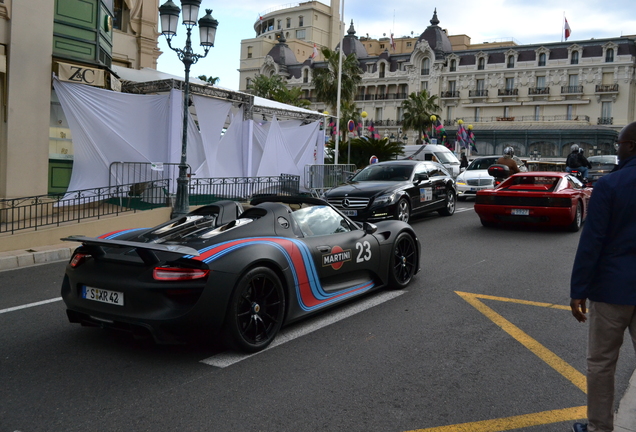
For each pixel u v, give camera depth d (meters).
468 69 68.00
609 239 2.76
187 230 4.66
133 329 4.02
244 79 85.69
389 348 4.42
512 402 3.46
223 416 3.25
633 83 60.03
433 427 3.13
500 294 6.17
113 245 3.92
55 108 12.23
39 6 11.08
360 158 25.72
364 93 76.25
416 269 6.62
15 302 5.95
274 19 94.81
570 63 62.22
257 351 4.31
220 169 15.23
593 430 2.84
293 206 5.40
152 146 13.39
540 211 10.67
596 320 2.80
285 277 4.58
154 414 3.27
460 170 25.48
